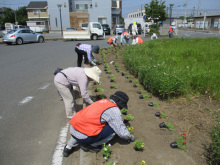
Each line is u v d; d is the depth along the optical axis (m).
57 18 36.75
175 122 3.63
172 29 15.93
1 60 10.46
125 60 7.70
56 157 3.01
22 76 7.35
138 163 2.67
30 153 3.10
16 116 4.26
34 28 39.16
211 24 46.78
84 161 2.77
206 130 3.34
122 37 13.98
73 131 2.83
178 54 7.75
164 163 2.71
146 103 4.46
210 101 4.27
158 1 25.44
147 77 5.00
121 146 3.05
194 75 4.84
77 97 5.14
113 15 41.66
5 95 5.46
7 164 2.87
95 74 3.46
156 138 3.22
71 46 16.25
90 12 37.25
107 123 2.81
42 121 4.05
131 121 3.73
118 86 5.68
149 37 24.45
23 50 14.20
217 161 2.61
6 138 3.48
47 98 5.23
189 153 2.87
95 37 22.42
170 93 4.56
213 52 7.88
